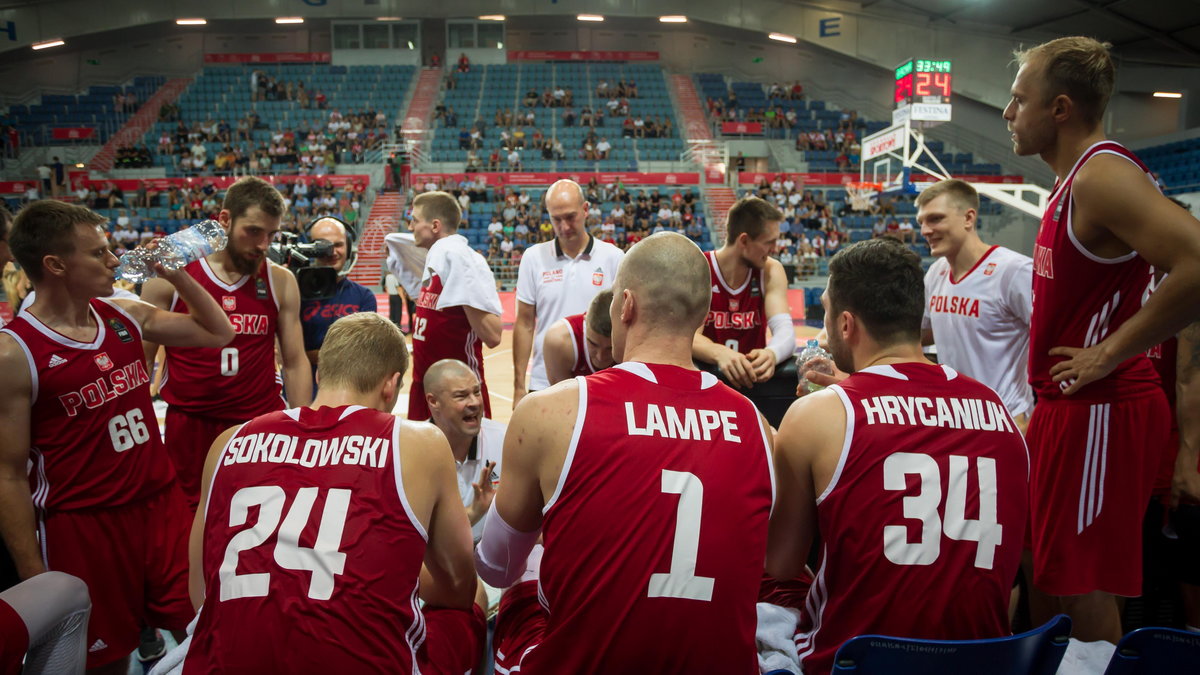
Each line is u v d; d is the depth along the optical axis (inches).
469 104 959.6
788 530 70.2
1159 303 68.0
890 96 998.4
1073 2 660.1
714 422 62.9
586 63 1044.5
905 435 64.5
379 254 721.6
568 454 60.8
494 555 69.2
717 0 932.0
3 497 85.1
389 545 65.3
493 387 359.9
